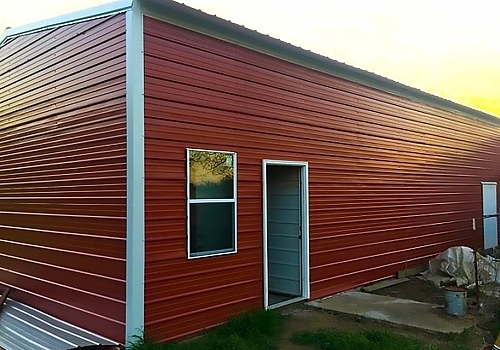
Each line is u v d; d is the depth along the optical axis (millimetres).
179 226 5898
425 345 5734
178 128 5934
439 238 12047
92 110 6121
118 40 5719
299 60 7875
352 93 9180
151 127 5629
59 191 6812
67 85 6688
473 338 6051
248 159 6891
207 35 6367
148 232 5543
